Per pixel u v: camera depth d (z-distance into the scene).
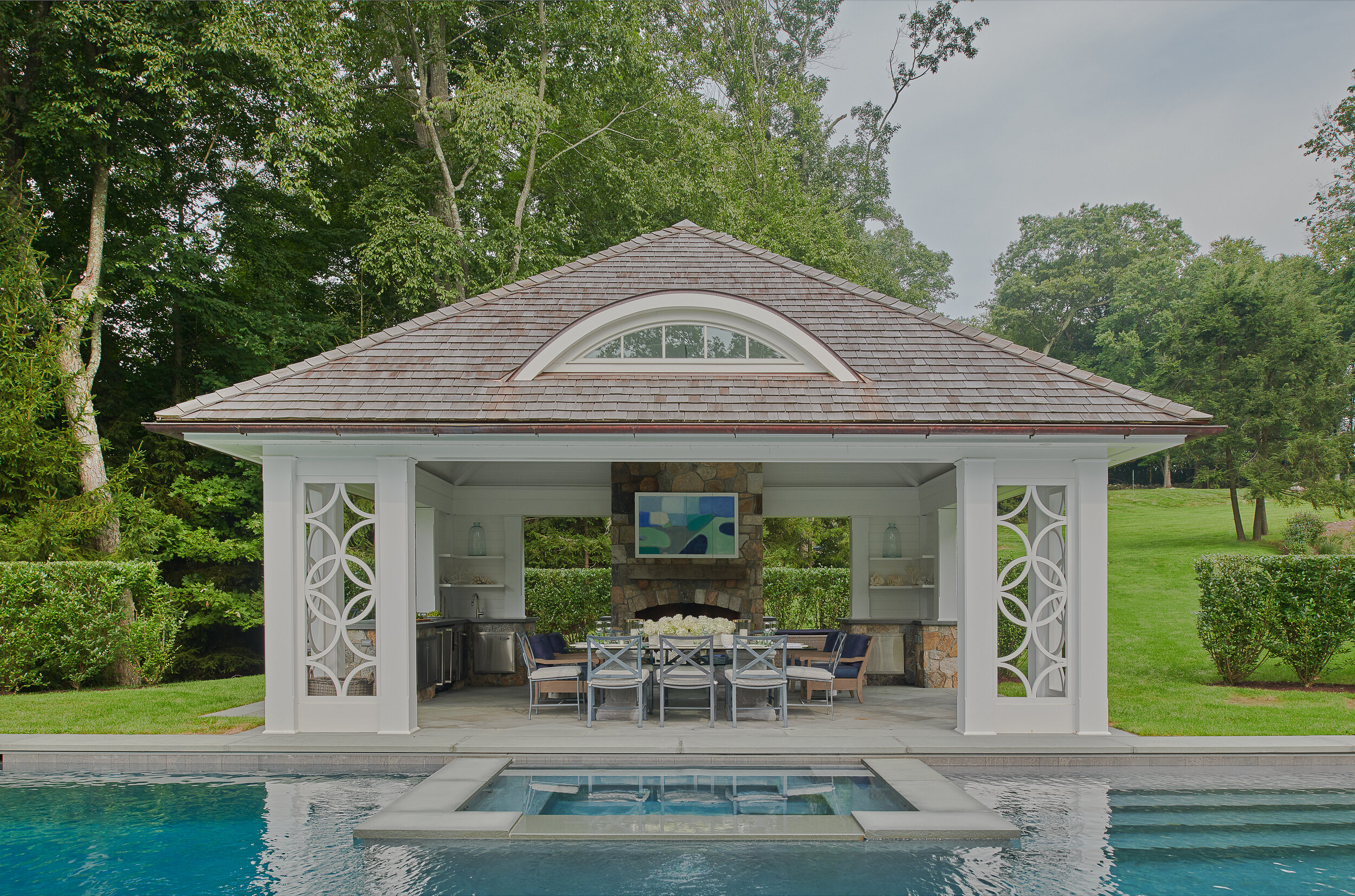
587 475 15.51
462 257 20.27
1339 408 30.52
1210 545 29.80
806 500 15.77
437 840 5.83
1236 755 8.11
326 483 9.43
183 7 16.38
